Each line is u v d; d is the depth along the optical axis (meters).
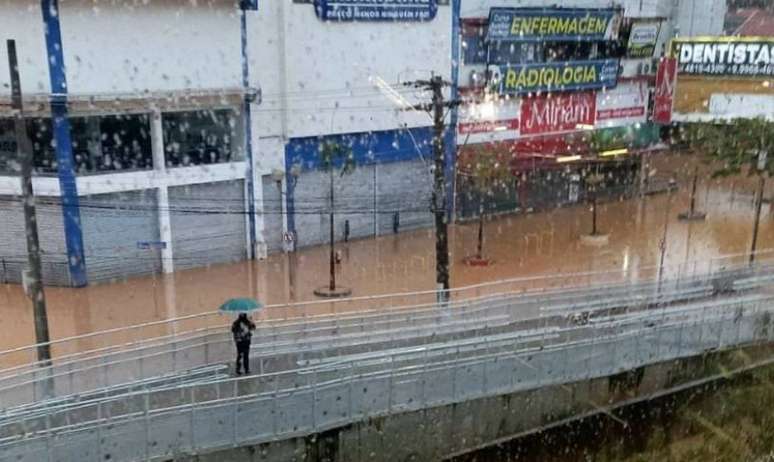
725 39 36.75
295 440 11.33
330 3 26.11
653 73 38.91
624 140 37.69
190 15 22.80
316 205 27.33
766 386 16.94
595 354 13.96
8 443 9.60
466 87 30.91
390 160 29.03
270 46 25.20
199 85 23.41
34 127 21.14
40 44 20.53
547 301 18.97
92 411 11.53
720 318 15.95
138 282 22.62
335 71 26.89
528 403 13.28
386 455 12.14
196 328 18.64
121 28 21.61
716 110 37.47
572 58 34.56
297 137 26.34
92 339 17.72
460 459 12.78
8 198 21.53
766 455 16.22
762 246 27.73
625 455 14.81
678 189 37.78
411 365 13.01
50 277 21.89
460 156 31.22
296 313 20.06
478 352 13.95
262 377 11.88
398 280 23.42
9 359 16.31
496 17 30.89
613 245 28.20
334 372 12.81
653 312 17.00
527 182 33.72
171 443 10.59
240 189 25.12
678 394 15.38
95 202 21.92
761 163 30.73
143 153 22.84
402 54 28.58
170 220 23.55
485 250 27.33
